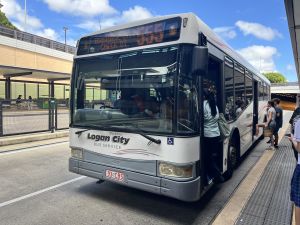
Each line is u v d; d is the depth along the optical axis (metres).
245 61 7.82
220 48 5.25
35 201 4.77
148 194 5.10
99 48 4.84
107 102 4.55
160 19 4.19
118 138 4.34
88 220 4.09
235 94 6.36
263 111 11.55
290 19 7.29
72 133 4.96
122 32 4.57
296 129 3.12
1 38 25.59
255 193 4.96
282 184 5.44
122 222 4.04
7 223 3.97
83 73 4.99
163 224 4.01
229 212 4.19
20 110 10.85
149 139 3.98
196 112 3.99
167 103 3.93
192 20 3.99
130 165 4.21
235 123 6.29
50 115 11.97
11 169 6.70
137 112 4.20
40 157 7.99
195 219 4.19
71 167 4.95
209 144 4.68
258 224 3.81
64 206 4.57
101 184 5.63
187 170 3.83
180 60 3.91
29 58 28.55
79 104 4.93
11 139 9.75
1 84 23.05
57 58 32.09
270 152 8.66
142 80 4.24
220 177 4.84
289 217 4.01
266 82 12.57
